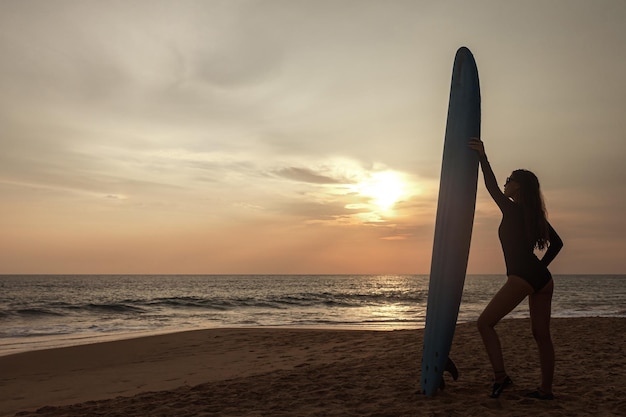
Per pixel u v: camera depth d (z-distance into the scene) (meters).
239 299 38.41
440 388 3.78
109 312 25.78
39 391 5.99
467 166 3.47
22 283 86.94
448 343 3.53
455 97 3.70
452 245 3.50
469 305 31.09
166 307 29.97
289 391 4.17
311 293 52.06
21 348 11.30
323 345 9.33
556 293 52.44
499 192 3.31
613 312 21.47
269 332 12.31
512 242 3.23
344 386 4.24
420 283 104.00
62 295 46.88
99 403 4.19
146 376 6.85
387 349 7.80
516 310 22.55
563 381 4.20
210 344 10.50
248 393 4.16
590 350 6.34
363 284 94.00
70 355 9.45
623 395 3.60
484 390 3.80
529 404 3.31
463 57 3.70
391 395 3.77
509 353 6.21
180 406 3.78
